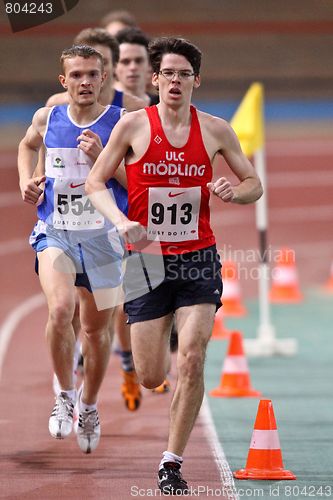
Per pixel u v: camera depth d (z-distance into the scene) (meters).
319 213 73.44
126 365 26.19
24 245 60.41
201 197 19.28
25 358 33.94
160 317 19.39
